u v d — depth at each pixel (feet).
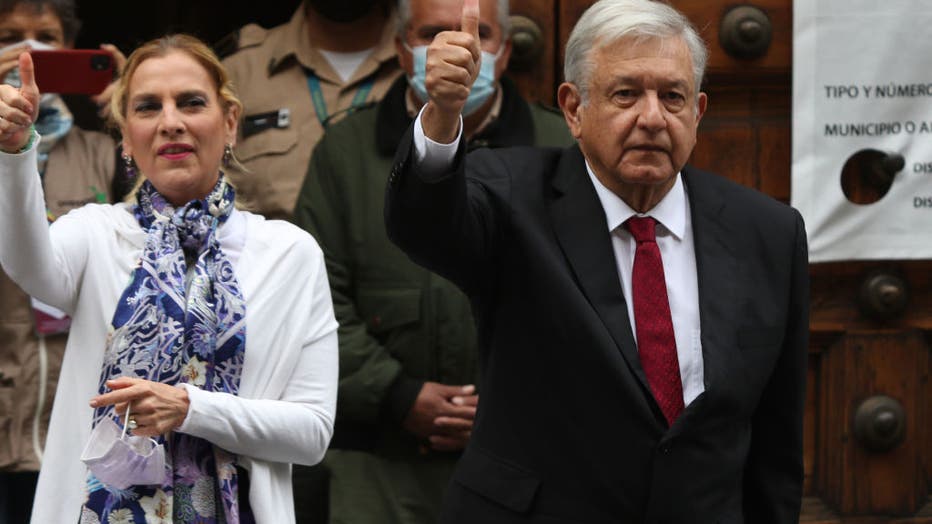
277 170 54.24
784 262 34.71
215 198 36.19
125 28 74.74
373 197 47.55
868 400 56.24
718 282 33.94
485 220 33.42
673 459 32.60
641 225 34.14
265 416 34.32
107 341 34.42
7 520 49.75
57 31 51.16
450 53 30.04
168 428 32.99
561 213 34.04
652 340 33.40
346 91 55.06
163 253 35.12
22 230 33.37
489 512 33.76
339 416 46.80
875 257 55.06
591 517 33.01
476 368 46.80
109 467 32.91
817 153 54.65
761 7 55.01
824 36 54.24
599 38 33.37
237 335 34.94
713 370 32.99
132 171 39.37
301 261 36.50
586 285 33.24
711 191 35.32
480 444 34.37
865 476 56.44
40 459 48.83
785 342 35.04
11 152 32.76
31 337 48.83
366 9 54.85
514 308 33.73
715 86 55.42
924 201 54.90
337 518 47.01
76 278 35.01
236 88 55.57
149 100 35.96
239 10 74.33
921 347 56.44
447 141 30.91
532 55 55.26
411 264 47.03
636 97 33.01
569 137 48.93
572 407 32.99
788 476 35.70
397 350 46.96
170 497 33.68
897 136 54.60
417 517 46.83
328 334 36.68
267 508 34.81
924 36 54.24
